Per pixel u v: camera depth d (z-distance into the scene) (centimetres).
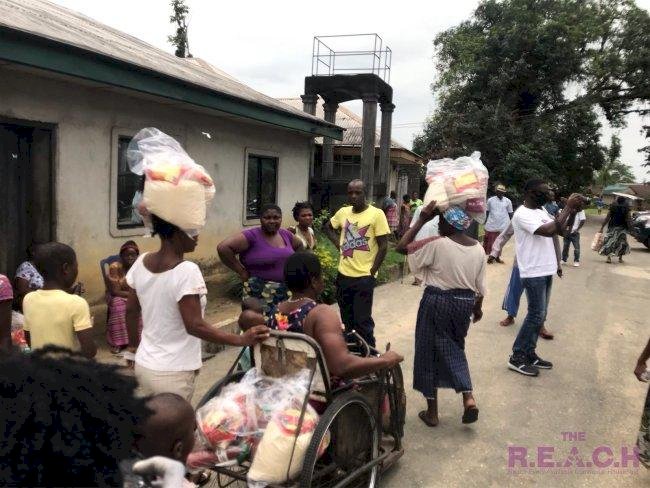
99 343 536
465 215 375
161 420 158
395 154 1891
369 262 511
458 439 388
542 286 504
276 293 400
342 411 273
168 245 257
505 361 553
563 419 425
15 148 569
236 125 918
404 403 347
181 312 252
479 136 2417
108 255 673
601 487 334
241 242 408
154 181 245
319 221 1152
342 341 272
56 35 504
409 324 681
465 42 2586
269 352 278
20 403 100
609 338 650
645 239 1658
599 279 1060
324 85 1433
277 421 254
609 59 2489
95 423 105
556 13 2489
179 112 782
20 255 583
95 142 643
